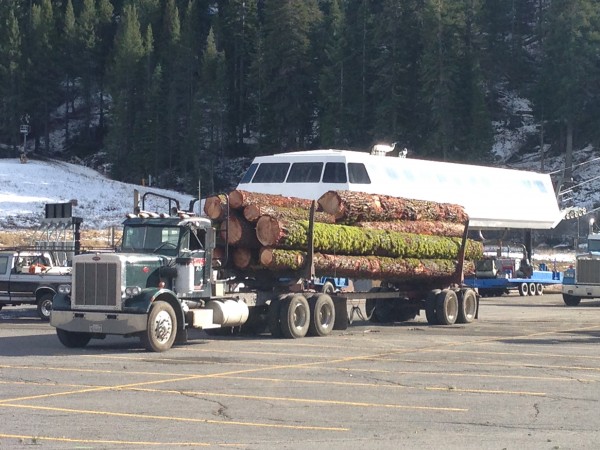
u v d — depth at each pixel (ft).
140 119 353.51
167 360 57.21
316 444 33.40
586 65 312.71
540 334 76.79
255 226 70.90
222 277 70.64
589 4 314.96
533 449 32.71
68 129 405.39
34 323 86.94
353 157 118.93
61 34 403.34
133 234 65.82
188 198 289.94
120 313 60.59
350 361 57.00
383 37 309.83
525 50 383.24
